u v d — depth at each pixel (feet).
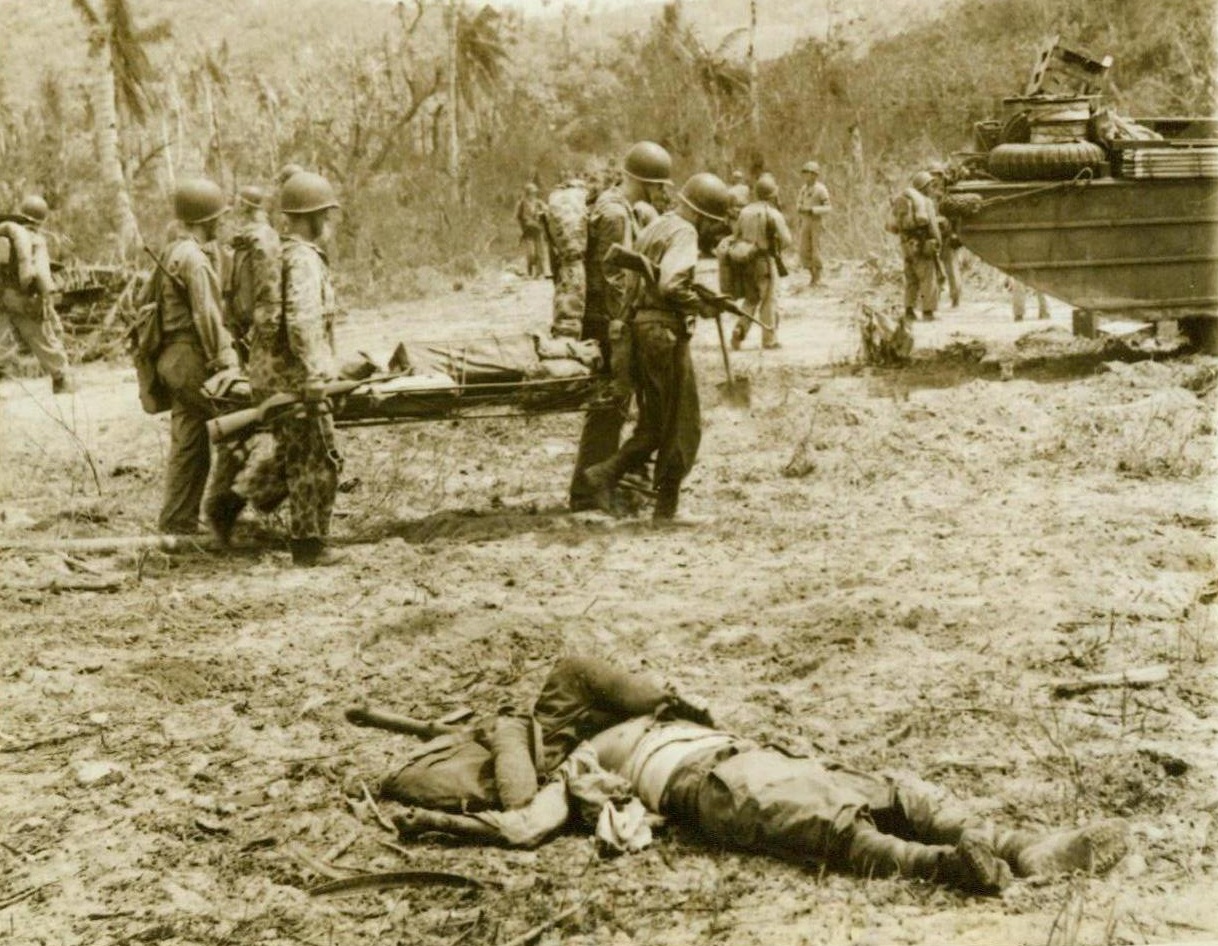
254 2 153.79
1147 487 28.35
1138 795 15.24
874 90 97.71
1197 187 40.45
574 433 36.73
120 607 24.09
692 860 14.11
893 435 33.76
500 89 122.62
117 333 58.08
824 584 23.35
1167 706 17.63
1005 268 40.70
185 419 28.07
